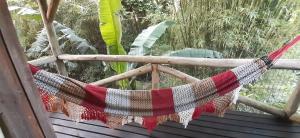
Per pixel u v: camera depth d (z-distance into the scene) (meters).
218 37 2.99
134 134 2.14
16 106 0.63
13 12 4.21
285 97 2.65
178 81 2.78
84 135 2.19
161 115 1.64
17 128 0.64
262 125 2.12
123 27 4.24
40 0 2.56
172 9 3.34
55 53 2.77
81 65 4.39
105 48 4.52
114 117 1.71
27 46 4.61
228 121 2.21
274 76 2.74
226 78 1.55
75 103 1.56
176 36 3.29
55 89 1.51
